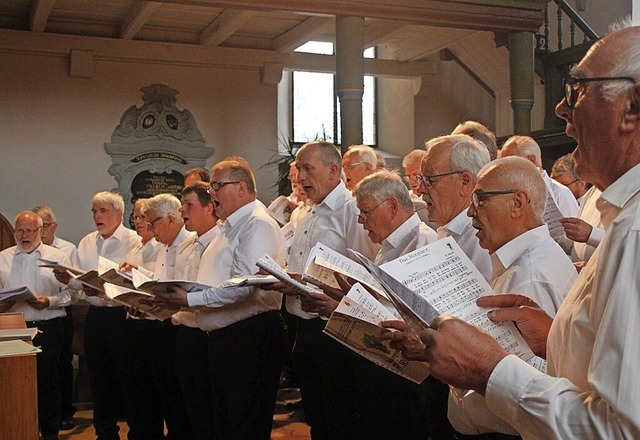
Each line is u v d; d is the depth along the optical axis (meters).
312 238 4.12
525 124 9.12
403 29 11.65
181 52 11.23
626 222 1.30
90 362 5.42
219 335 4.09
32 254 5.83
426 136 13.14
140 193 11.14
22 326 4.11
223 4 7.74
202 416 4.34
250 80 11.73
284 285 3.46
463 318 1.91
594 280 1.37
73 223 10.77
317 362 3.95
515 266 2.20
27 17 10.47
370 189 3.40
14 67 10.52
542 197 2.25
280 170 11.25
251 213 4.22
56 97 10.72
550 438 1.32
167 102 11.29
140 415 5.20
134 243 6.11
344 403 3.84
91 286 4.71
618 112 1.39
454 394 2.27
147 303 4.15
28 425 3.04
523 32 9.05
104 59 10.95
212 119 11.53
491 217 2.25
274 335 4.14
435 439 2.68
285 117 13.21
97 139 10.93
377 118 14.02
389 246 3.41
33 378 3.05
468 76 13.05
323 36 11.70
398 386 3.30
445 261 2.04
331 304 3.18
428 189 2.92
